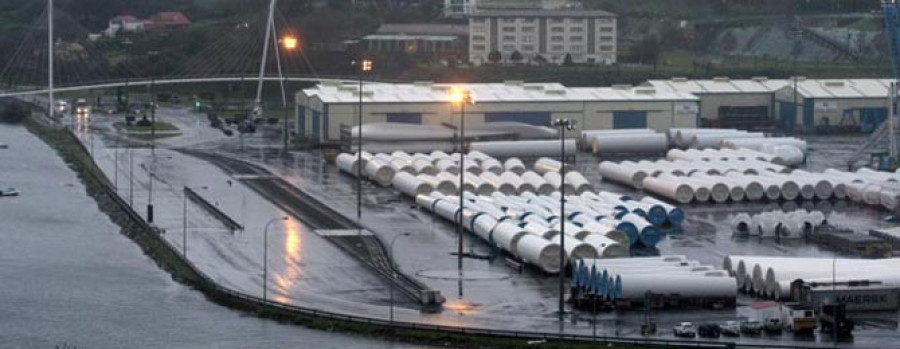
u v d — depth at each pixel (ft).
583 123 353.72
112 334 166.61
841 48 530.27
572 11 524.11
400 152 306.35
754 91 382.22
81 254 215.31
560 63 513.04
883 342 158.61
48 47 469.57
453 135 324.60
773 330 163.73
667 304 174.09
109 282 195.11
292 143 358.84
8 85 497.46
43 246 221.87
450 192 259.19
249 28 542.16
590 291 179.63
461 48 545.44
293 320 171.42
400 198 264.52
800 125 377.50
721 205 260.21
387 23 581.12
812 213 228.02
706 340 159.12
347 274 195.62
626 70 496.64
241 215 244.22
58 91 456.04
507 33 517.55
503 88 360.28
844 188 266.57
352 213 246.06
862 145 333.62
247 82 499.92
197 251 212.43
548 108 350.84
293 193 270.87
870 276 179.42
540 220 214.90
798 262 184.44
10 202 266.57
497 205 234.79
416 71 497.87
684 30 572.51
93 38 567.18
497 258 206.49
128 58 530.27
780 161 309.42
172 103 476.54
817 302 171.63
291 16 563.48
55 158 338.95
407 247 214.48
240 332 166.81
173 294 187.52
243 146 354.54
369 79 485.97
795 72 489.26
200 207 255.09
